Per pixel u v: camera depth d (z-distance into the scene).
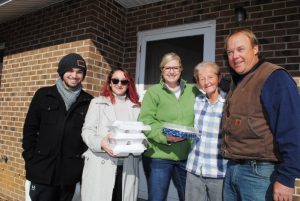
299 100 1.86
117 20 5.07
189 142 2.77
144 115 2.75
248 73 2.12
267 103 1.92
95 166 2.62
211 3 4.31
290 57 3.62
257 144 1.97
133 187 2.73
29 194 2.71
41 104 2.73
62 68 2.69
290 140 1.80
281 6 3.73
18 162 5.32
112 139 2.46
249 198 2.03
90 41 4.62
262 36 3.84
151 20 4.93
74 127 2.74
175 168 2.84
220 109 2.55
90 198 2.57
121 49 5.16
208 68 2.55
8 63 5.91
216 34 4.23
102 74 4.80
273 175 1.95
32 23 5.54
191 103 2.76
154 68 4.86
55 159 2.66
